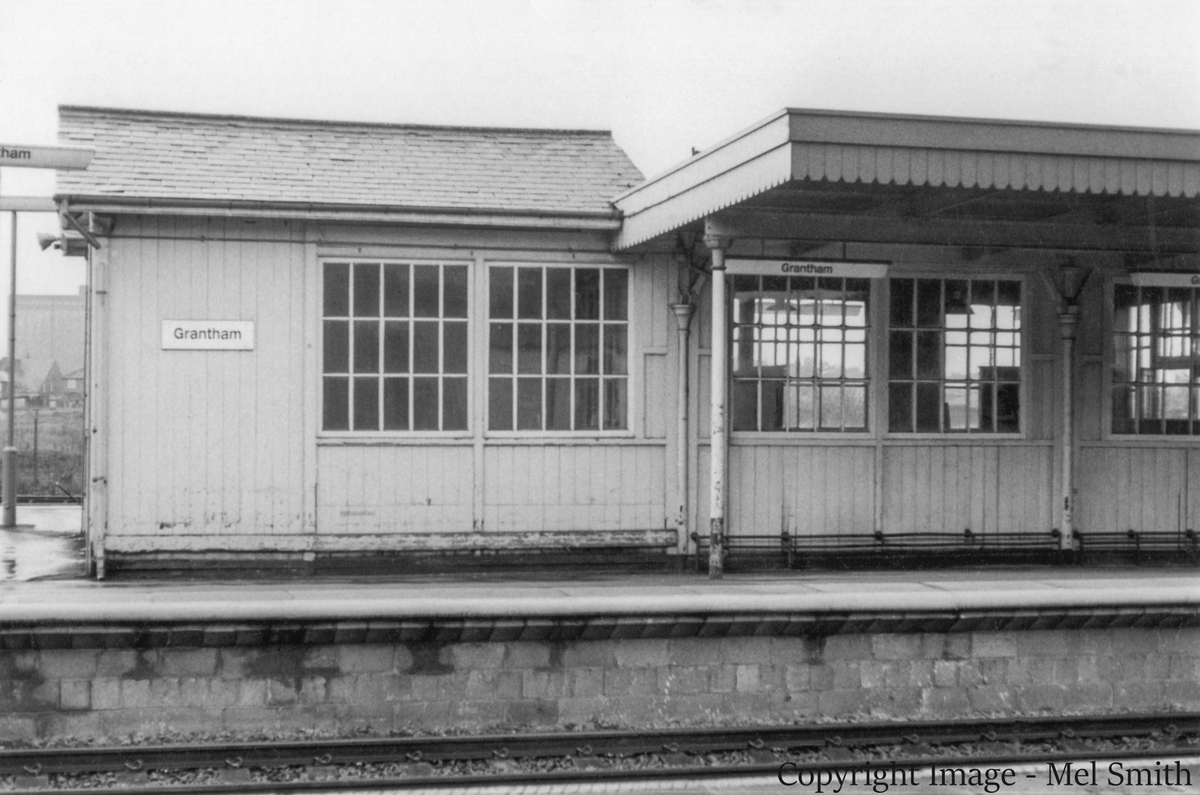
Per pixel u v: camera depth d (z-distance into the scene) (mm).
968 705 9602
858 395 13383
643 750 8359
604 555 12945
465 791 7590
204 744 8188
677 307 12969
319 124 13844
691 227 12242
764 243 13117
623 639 9133
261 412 12320
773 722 9266
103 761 7863
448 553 12641
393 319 12602
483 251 12750
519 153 13938
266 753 8055
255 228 12312
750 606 9188
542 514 12836
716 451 11828
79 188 11812
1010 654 9703
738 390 13156
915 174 9406
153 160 12516
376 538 12492
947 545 13430
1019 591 9727
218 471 12227
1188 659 9992
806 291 13266
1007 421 13672
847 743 8656
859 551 13250
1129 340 13867
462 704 8930
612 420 13047
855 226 11922
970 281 13547
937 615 9461
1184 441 13938
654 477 13055
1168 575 12453
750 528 13109
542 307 12891
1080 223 12516
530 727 8977
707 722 9211
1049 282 13523
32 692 8492
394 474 12562
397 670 8867
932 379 13492
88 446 12156
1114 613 9750
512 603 8906
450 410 12727
